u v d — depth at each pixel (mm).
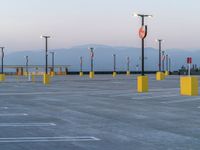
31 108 21562
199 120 16422
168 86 43656
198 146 10820
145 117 17453
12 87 44562
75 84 50969
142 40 35625
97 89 39188
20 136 12469
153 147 10688
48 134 12883
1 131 13500
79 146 10828
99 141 11617
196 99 26781
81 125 15023
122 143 11289
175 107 21734
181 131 13539
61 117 17547
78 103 24406
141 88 34688
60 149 10391
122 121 16156
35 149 10367
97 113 19031
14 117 17547
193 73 109812
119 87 42719
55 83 54562
